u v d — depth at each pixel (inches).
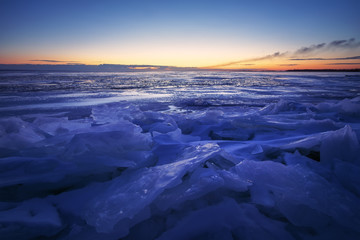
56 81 900.6
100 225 40.9
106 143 72.4
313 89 572.7
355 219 42.9
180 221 45.7
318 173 61.1
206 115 160.7
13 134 76.3
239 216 47.2
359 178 54.9
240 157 80.8
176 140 100.7
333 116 156.3
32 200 51.9
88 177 61.5
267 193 53.4
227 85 769.6
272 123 131.3
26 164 61.1
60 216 46.7
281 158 78.7
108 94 436.8
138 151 75.0
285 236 42.1
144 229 43.9
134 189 50.3
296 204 47.8
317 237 41.4
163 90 552.1
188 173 58.6
